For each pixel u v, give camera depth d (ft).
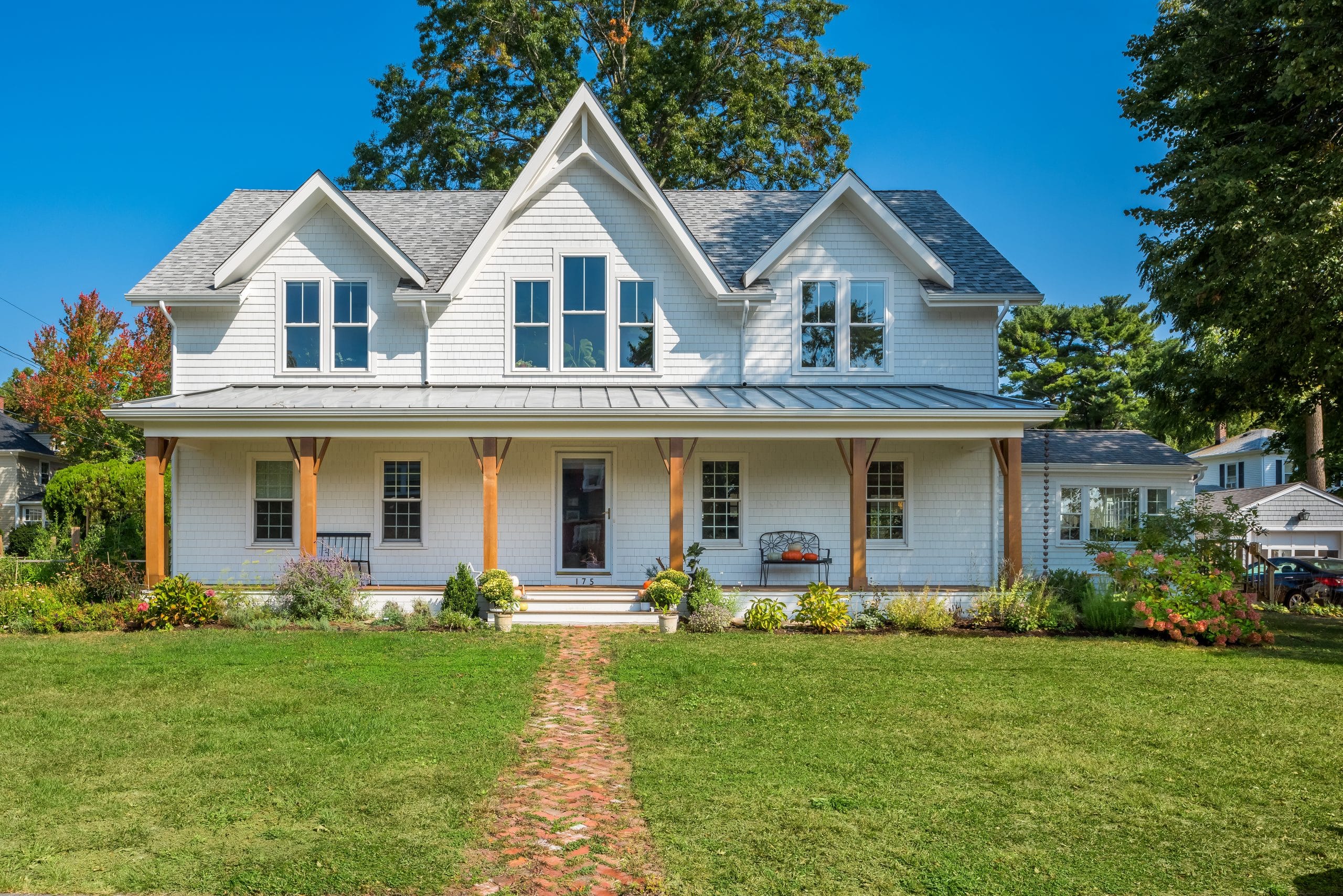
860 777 26.04
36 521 143.95
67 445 123.44
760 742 29.30
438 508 61.87
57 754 27.20
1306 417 83.15
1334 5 56.90
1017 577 53.88
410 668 39.29
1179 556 56.44
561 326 63.46
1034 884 19.79
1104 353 151.43
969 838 22.00
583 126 62.85
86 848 20.63
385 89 116.16
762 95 114.32
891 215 62.64
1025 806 24.14
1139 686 37.70
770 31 117.60
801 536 62.64
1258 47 65.92
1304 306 60.34
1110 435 79.30
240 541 61.36
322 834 21.56
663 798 24.16
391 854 20.48
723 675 38.75
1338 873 20.63
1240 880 20.24
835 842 21.53
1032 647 46.14
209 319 62.64
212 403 54.70
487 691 35.29
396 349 63.00
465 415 53.42
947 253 67.67
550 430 53.88
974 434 54.44
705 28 112.78
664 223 62.80
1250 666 42.09
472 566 61.82
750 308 63.93
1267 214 59.06
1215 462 165.78
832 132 117.70
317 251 63.10
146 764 26.32
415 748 27.96
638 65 110.83
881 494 63.52
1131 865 20.83
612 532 62.18
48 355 125.39
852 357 64.39
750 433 54.29
